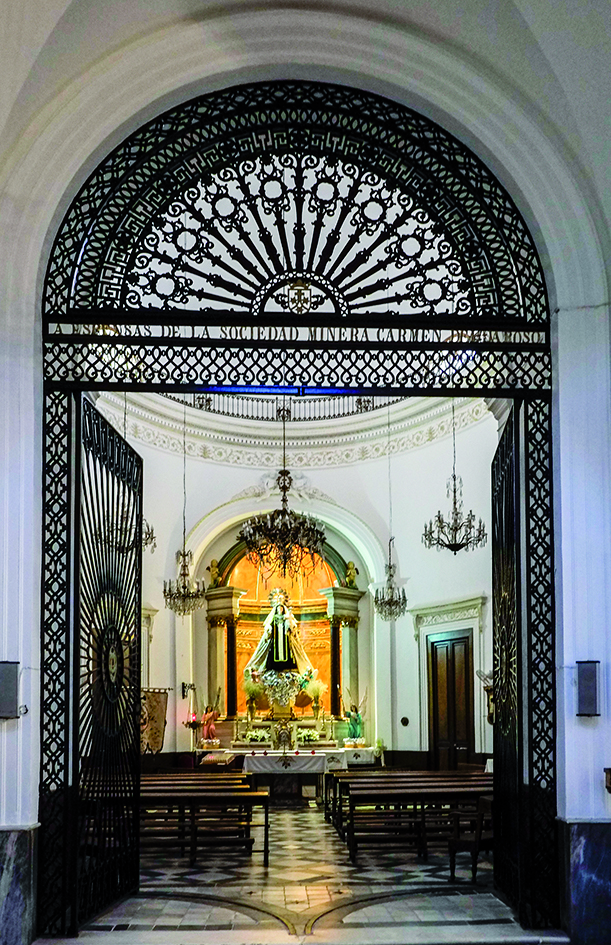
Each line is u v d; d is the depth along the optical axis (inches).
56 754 288.0
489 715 511.5
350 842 396.8
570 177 298.4
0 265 289.6
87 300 303.9
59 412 297.3
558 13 269.7
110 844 311.6
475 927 287.0
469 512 583.2
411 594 669.9
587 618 291.0
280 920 296.0
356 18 292.5
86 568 297.7
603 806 283.6
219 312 301.1
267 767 639.1
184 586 621.9
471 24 284.7
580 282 299.9
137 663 347.3
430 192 312.8
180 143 311.3
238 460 704.4
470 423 625.0
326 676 743.7
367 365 303.9
